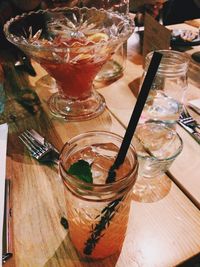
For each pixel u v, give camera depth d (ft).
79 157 0.73
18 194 0.88
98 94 1.33
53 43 1.17
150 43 1.42
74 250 0.74
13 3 1.66
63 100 1.29
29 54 1.11
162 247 0.74
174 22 3.10
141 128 1.04
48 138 1.10
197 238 0.76
